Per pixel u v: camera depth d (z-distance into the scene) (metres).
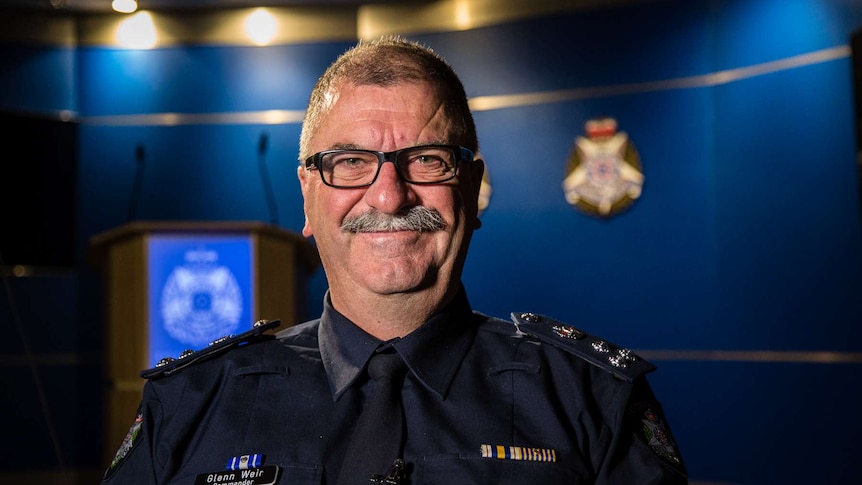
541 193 5.61
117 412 3.77
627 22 5.45
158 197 5.89
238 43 5.97
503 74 5.70
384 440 1.23
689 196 5.26
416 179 1.28
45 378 5.69
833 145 4.74
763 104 5.01
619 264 5.41
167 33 5.97
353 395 1.30
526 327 1.39
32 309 5.68
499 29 5.70
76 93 5.92
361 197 1.28
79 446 5.73
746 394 5.03
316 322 1.49
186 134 5.94
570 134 5.55
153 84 5.96
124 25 5.96
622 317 5.39
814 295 4.81
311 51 5.96
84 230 5.85
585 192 5.50
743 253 5.07
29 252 5.69
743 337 5.05
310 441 1.27
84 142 5.90
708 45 5.23
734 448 5.05
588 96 5.52
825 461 4.75
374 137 1.27
